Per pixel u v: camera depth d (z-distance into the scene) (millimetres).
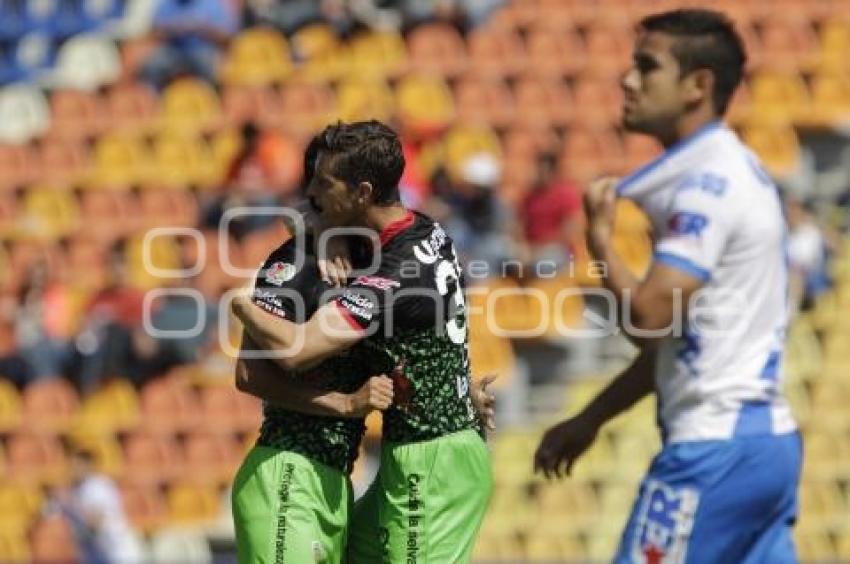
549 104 61344
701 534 19703
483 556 50656
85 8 67312
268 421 21891
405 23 63844
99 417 52969
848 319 55531
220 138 61219
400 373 21391
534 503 51344
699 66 19844
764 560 19906
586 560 50781
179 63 62750
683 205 19531
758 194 19625
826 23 65188
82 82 65688
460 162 58875
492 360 52250
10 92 65125
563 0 64688
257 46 63375
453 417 21734
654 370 20484
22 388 53844
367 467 49500
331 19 63812
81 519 49375
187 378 53188
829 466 53750
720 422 19609
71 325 54844
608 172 59562
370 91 61688
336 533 21797
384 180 21203
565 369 52938
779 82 62875
